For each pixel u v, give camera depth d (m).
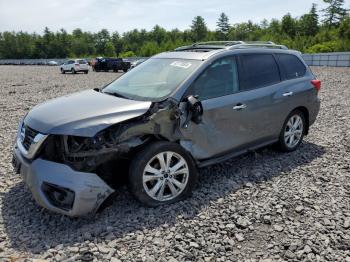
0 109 10.94
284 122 5.78
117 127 3.90
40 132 3.76
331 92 14.05
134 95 4.53
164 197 4.19
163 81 4.62
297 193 4.57
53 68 53.25
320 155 6.04
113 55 105.06
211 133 4.62
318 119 8.88
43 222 3.85
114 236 3.58
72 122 3.73
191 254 3.31
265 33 102.56
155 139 4.23
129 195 4.42
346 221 3.90
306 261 3.25
